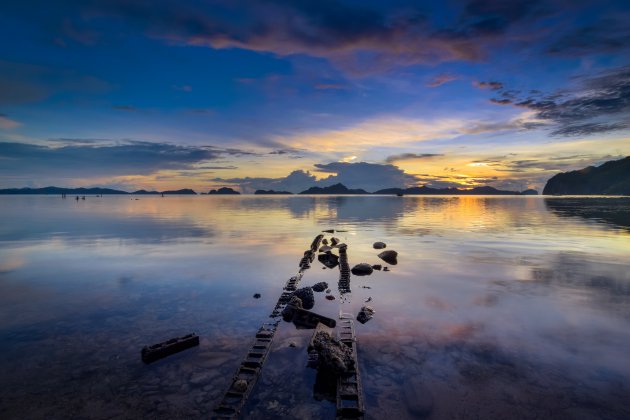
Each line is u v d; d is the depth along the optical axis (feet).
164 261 57.72
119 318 32.14
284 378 22.13
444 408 18.93
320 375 22.49
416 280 45.52
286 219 151.33
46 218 153.17
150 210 225.97
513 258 59.31
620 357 24.44
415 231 101.91
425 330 29.30
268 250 68.69
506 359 24.23
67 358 24.43
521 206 282.15
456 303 36.19
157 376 22.15
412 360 24.18
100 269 51.83
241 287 42.55
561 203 353.72
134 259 59.41
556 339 27.35
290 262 57.26
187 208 256.73
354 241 81.97
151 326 30.27
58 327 30.01
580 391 20.40
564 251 65.62
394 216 168.55
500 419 17.99
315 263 57.36
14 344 26.63
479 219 146.61
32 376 22.07
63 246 72.95
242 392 20.10
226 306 35.63
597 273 48.44
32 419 18.04
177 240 82.74
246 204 346.54
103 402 19.45
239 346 26.48
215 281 45.27
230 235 93.09
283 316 32.35
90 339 27.58
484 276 47.26
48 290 40.98
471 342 26.89
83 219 148.46
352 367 22.58
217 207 274.98
